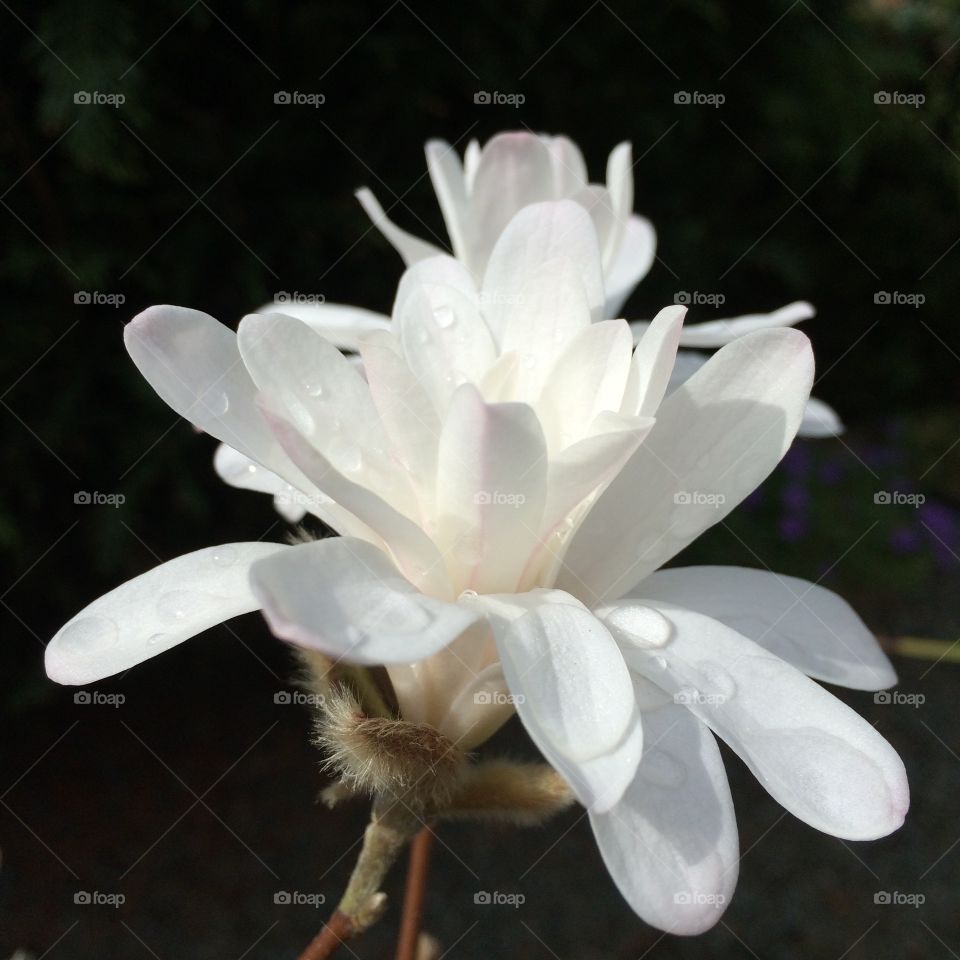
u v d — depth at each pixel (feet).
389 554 0.59
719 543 1.99
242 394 0.59
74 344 1.44
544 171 0.81
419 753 0.61
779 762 0.55
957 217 2.46
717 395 0.62
